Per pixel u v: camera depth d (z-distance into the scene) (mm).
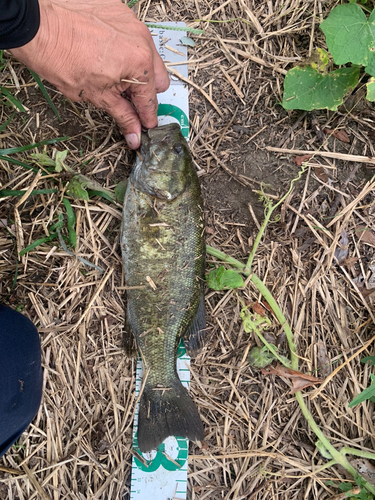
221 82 438
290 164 441
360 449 417
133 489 407
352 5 386
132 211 383
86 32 309
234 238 435
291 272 434
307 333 431
